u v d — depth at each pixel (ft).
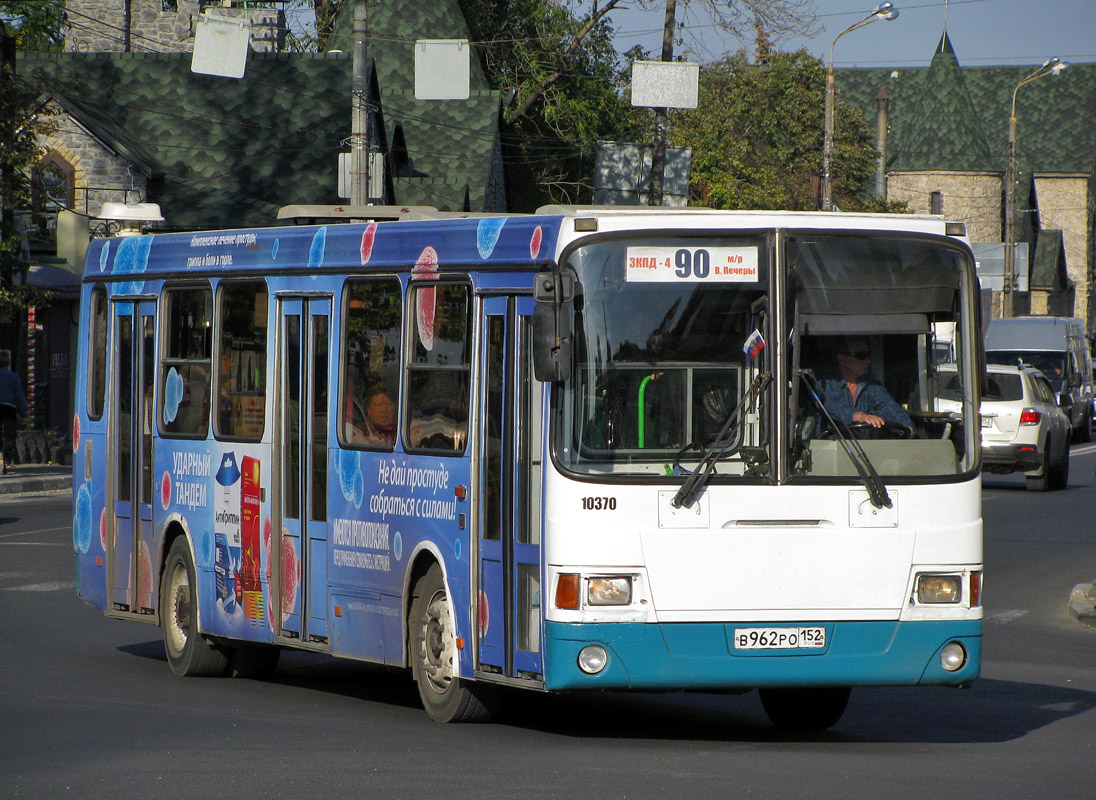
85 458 138.62
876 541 90.53
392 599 103.09
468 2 547.49
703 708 113.19
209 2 527.40
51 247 410.11
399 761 86.79
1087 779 84.02
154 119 431.43
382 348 105.29
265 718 102.63
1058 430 297.74
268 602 114.73
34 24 526.16
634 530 87.92
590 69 562.25
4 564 189.26
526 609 92.02
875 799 77.25
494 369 95.04
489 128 485.15
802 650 89.45
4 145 320.09
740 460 89.51
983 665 133.08
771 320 90.27
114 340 134.72
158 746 91.25
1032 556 205.26
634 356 89.10
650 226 89.92
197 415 123.54
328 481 109.50
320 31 571.69
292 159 424.87
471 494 95.81
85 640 142.00
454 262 98.89
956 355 93.25
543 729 100.37
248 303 118.32
